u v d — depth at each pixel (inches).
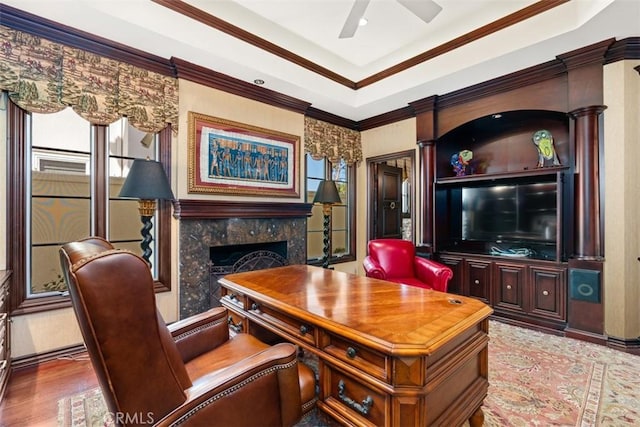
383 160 195.3
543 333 123.3
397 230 210.8
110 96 109.3
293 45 140.2
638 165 110.7
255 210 147.3
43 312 98.3
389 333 51.8
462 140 181.3
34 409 73.8
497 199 160.4
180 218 124.6
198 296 129.4
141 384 35.3
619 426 67.0
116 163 122.0
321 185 169.5
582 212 117.1
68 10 92.4
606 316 112.3
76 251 37.4
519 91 137.0
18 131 96.1
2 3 88.2
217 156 137.1
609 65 112.2
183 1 108.6
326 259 172.9
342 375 54.9
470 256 152.1
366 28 127.5
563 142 144.3
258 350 65.8
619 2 89.2
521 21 115.2
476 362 62.4
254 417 46.2
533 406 74.2
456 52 134.3
